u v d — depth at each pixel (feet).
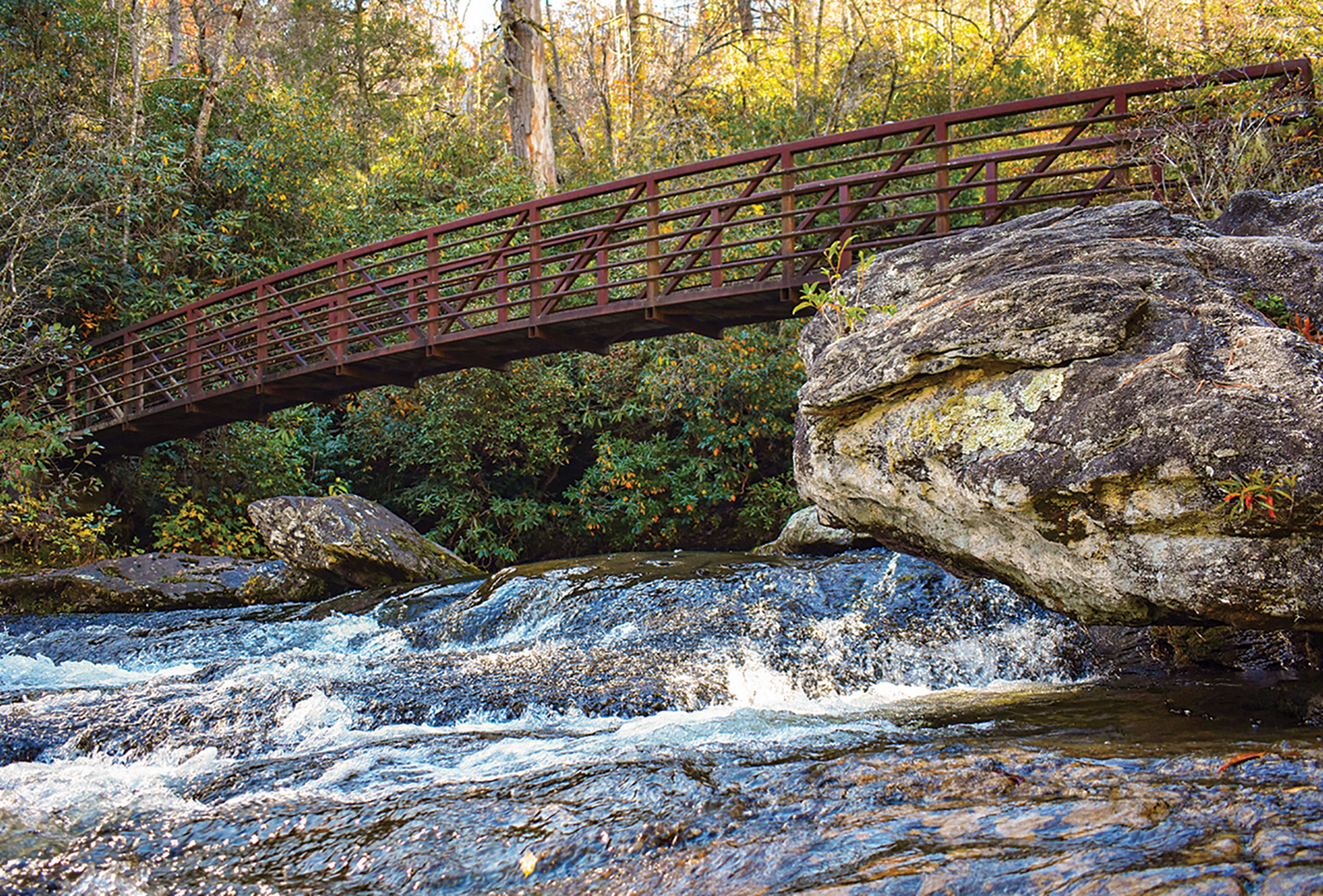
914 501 14.35
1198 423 10.80
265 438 47.21
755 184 29.17
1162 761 8.75
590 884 7.41
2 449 35.96
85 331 47.85
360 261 56.24
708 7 68.64
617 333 32.99
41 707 16.39
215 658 25.00
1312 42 39.19
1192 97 28.19
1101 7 60.34
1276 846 6.26
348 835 9.02
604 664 18.28
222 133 55.36
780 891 6.63
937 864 6.68
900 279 18.13
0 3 45.73
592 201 58.39
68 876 8.59
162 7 77.36
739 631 20.72
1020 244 16.02
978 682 18.08
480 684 16.76
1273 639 16.38
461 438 49.47
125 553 43.45
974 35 61.62
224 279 51.39
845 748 11.21
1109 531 11.68
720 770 9.94
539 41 61.98
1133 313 12.32
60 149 45.42
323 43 80.38
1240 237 15.28
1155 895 5.74
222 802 10.85
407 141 62.80
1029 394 12.68
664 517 50.03
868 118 56.65
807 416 15.64
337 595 32.40
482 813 9.22
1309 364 10.89
